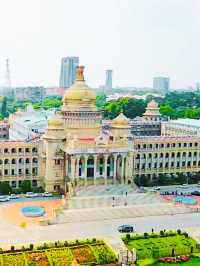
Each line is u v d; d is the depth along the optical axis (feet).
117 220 537.65
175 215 563.48
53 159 644.27
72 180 617.62
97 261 408.46
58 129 644.27
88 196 592.60
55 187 650.02
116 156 635.66
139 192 616.80
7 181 655.76
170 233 481.05
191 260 417.90
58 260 404.36
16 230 492.13
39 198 619.26
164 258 417.08
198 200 629.92
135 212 559.38
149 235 472.85
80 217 534.78
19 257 407.23
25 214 540.52
